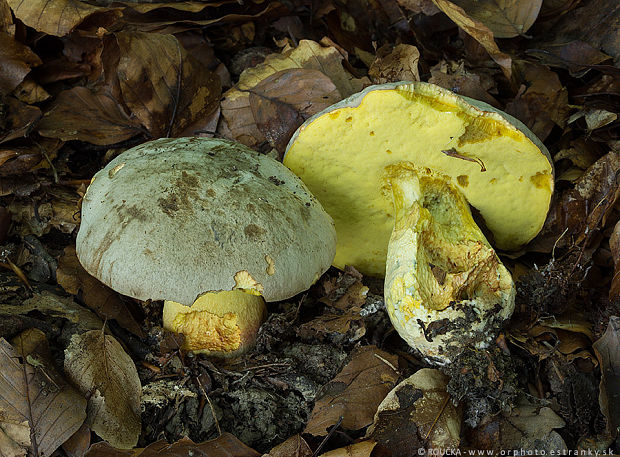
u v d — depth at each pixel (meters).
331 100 0.51
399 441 0.42
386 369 0.44
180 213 0.41
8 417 0.41
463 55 0.56
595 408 0.43
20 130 0.49
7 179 0.49
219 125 0.53
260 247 0.41
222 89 0.54
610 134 0.51
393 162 0.45
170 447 0.41
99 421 0.42
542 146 0.44
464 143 0.43
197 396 0.43
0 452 0.41
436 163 0.45
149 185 0.42
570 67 0.53
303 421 0.43
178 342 0.44
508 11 0.54
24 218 0.49
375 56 0.57
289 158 0.46
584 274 0.47
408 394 0.43
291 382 0.44
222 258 0.41
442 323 0.43
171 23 0.54
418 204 0.45
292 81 0.52
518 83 0.53
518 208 0.46
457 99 0.42
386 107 0.42
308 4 0.57
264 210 0.42
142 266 0.40
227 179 0.42
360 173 0.46
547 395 0.44
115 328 0.46
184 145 0.44
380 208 0.48
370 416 0.43
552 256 0.48
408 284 0.43
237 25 0.56
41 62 0.52
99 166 0.52
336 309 0.47
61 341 0.45
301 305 0.48
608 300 0.47
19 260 0.48
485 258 0.44
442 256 0.44
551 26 0.55
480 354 0.43
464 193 0.46
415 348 0.44
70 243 0.49
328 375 0.45
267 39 0.57
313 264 0.42
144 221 0.41
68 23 0.50
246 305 0.45
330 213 0.49
